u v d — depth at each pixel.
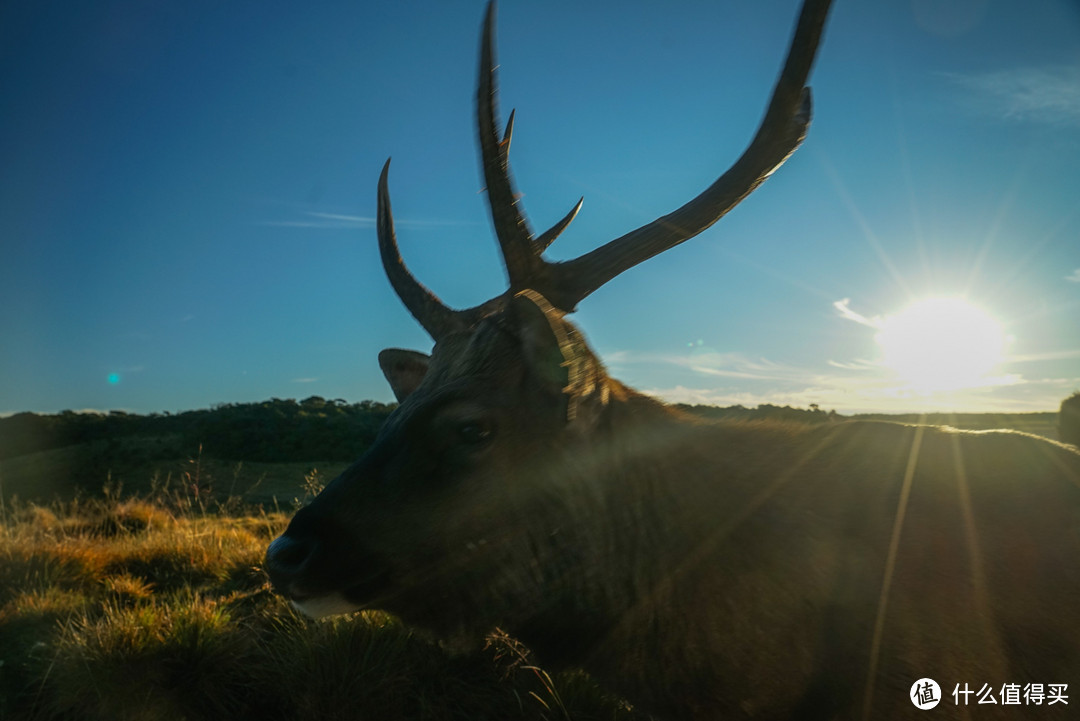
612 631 2.08
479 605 2.00
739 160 2.20
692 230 2.22
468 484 1.94
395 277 2.51
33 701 3.85
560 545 2.01
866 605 1.94
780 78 2.11
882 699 1.89
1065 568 1.91
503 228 2.15
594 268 2.21
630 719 3.49
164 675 3.92
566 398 1.83
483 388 1.96
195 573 6.45
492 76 2.08
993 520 2.00
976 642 1.89
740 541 2.05
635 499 2.10
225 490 19.58
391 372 2.57
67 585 5.88
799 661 1.97
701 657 2.02
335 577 1.88
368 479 1.94
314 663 3.89
